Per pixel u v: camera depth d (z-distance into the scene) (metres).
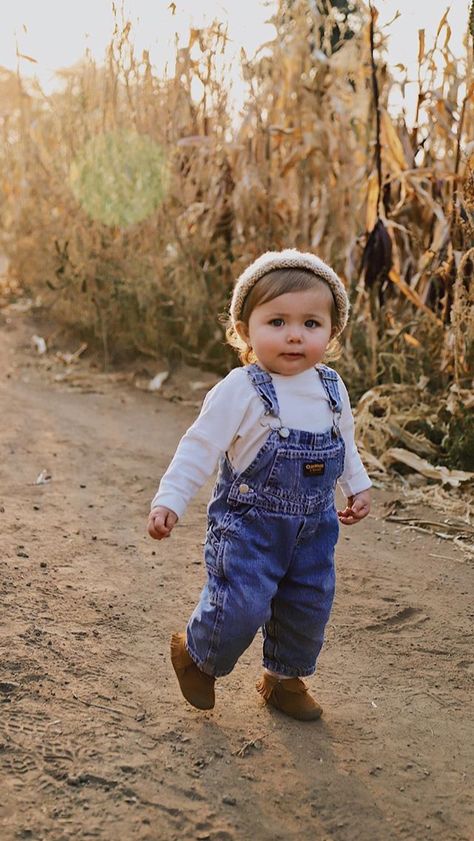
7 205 9.96
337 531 2.56
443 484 4.75
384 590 3.57
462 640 3.19
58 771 2.26
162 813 2.15
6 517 4.09
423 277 5.88
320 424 2.46
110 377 7.20
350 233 6.54
